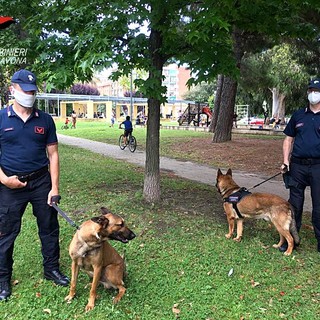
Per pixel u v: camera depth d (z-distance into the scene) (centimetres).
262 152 1427
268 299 376
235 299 372
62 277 398
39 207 384
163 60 620
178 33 566
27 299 364
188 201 692
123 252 472
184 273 426
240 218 518
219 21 454
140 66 557
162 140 1873
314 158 477
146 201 664
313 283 412
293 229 488
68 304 357
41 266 436
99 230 335
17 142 364
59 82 522
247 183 942
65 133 2633
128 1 517
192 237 525
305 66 2145
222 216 616
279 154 1379
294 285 405
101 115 6631
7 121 360
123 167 1094
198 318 339
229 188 531
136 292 380
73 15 573
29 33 618
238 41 1512
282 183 947
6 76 1429
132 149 1592
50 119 382
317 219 486
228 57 574
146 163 670
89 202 669
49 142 383
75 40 541
